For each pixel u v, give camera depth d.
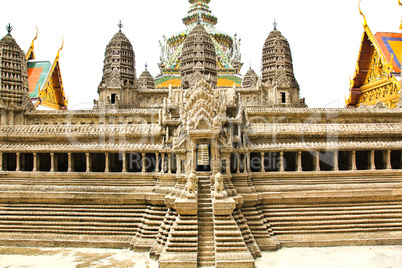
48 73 85.94
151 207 32.25
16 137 41.78
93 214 32.44
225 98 41.12
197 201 29.50
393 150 40.47
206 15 109.31
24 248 29.94
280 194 33.34
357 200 34.31
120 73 75.69
